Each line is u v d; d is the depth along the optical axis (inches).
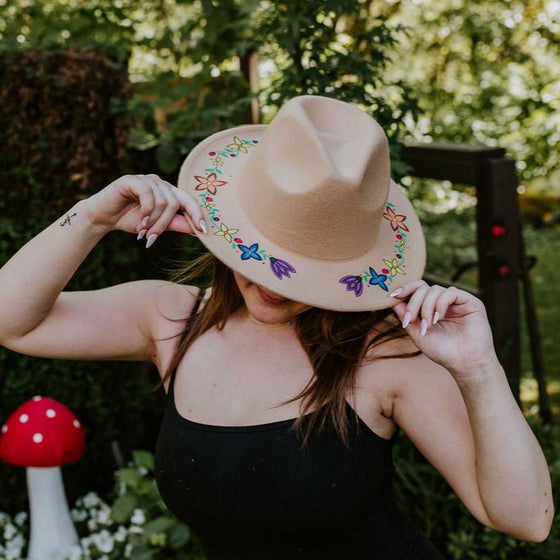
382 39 102.0
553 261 364.8
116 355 60.2
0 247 125.8
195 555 111.7
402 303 50.4
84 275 129.8
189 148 126.0
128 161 130.9
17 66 120.6
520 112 230.7
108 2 164.2
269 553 55.5
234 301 58.2
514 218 131.3
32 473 118.3
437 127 230.2
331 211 48.6
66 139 124.3
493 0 254.4
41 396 131.6
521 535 47.8
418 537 58.6
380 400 53.5
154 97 150.0
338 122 51.9
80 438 117.3
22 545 125.2
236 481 53.9
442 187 273.0
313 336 54.9
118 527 126.7
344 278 50.4
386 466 55.7
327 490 52.8
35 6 168.7
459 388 48.1
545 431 127.4
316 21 98.0
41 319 55.7
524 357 231.5
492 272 131.8
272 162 50.3
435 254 291.4
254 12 124.1
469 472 50.6
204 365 57.1
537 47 265.9
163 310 60.3
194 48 135.5
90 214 52.7
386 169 51.5
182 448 55.7
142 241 140.7
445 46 260.8
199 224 50.4
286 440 53.3
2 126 122.6
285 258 50.0
